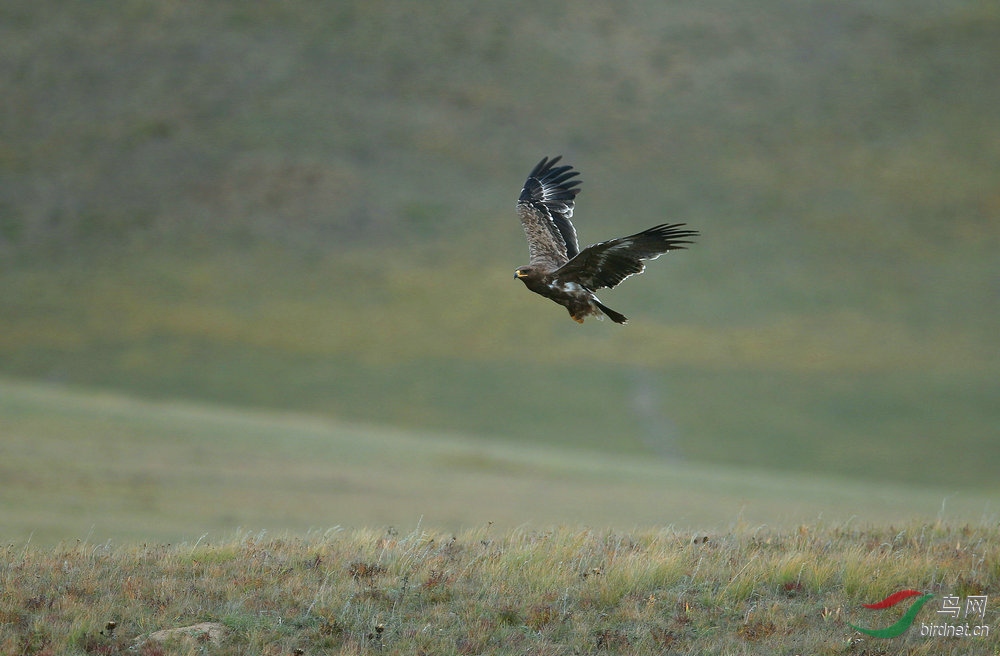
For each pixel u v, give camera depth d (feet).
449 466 159.02
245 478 128.06
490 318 320.70
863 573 41.88
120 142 385.29
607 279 38.19
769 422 263.08
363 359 294.66
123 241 346.74
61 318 304.50
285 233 355.36
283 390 275.18
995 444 251.80
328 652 34.94
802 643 36.45
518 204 43.73
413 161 388.78
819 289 332.80
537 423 262.47
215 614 36.86
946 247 352.08
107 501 104.17
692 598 39.83
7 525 86.74
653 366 294.25
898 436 255.91
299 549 45.37
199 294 323.37
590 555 44.55
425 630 36.17
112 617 36.32
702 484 162.81
